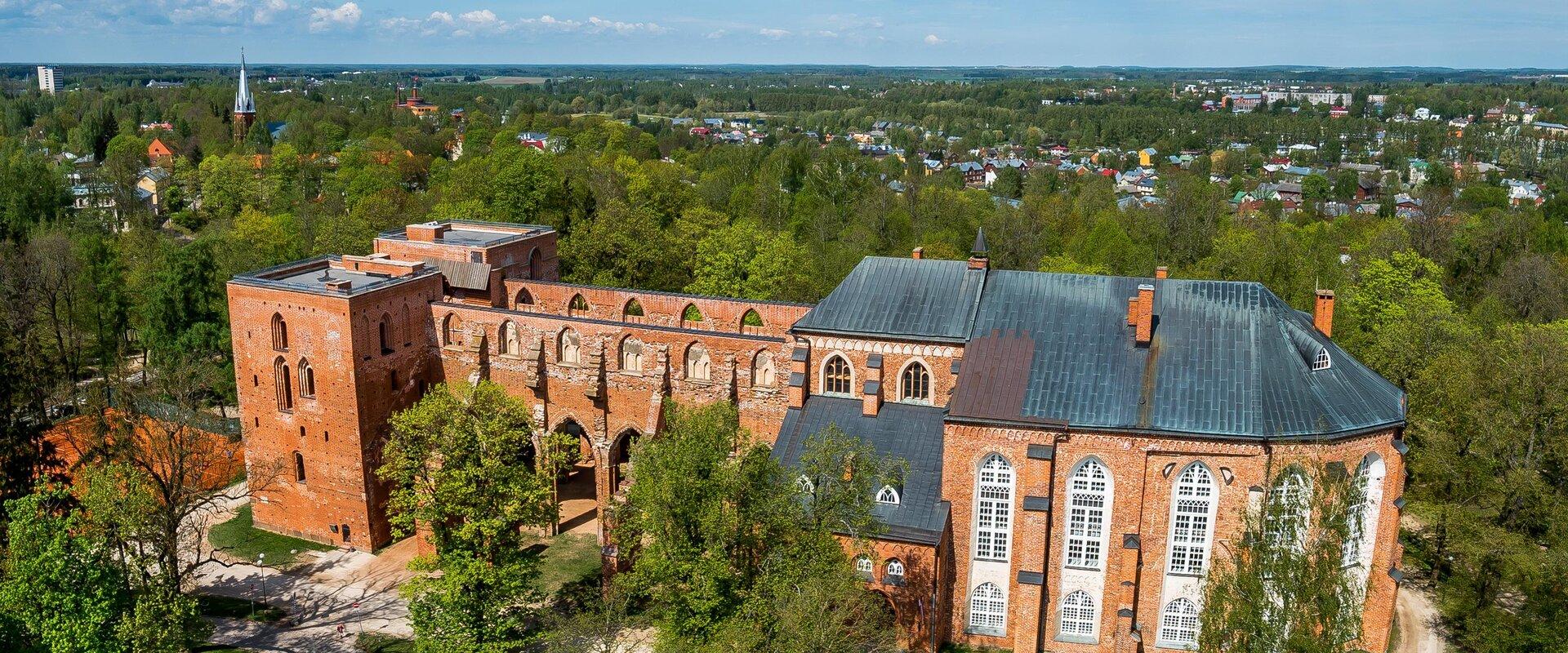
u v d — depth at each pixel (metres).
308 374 78.12
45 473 73.69
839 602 54.34
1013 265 157.00
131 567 62.84
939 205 183.50
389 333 79.12
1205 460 59.53
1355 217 198.12
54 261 128.12
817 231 171.38
